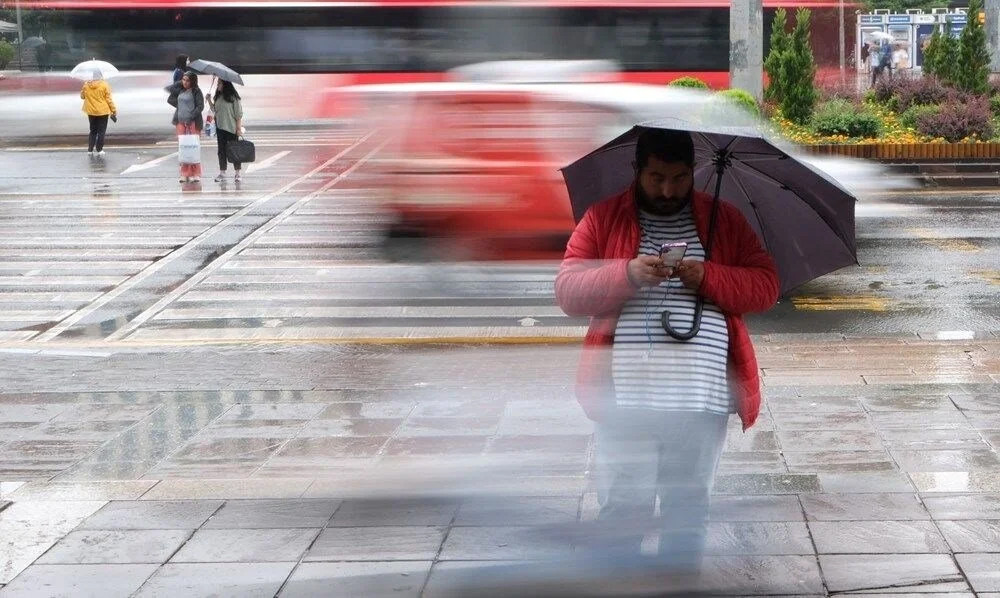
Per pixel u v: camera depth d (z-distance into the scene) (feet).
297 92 92.58
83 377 30.94
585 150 43.27
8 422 26.43
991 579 16.07
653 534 15.75
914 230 55.26
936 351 32.14
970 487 19.89
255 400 28.04
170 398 28.45
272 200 66.69
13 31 96.07
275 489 20.72
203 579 16.83
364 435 24.49
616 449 15.07
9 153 92.84
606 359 14.69
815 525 18.16
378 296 41.47
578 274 14.52
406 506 19.34
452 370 30.73
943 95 86.74
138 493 20.80
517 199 43.09
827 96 89.35
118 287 44.32
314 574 16.87
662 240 14.69
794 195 14.89
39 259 49.96
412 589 16.16
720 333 14.62
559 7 86.69
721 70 92.27
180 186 73.36
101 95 90.07
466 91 43.83
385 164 45.21
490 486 20.20
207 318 38.93
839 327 36.17
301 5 92.68
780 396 26.61
